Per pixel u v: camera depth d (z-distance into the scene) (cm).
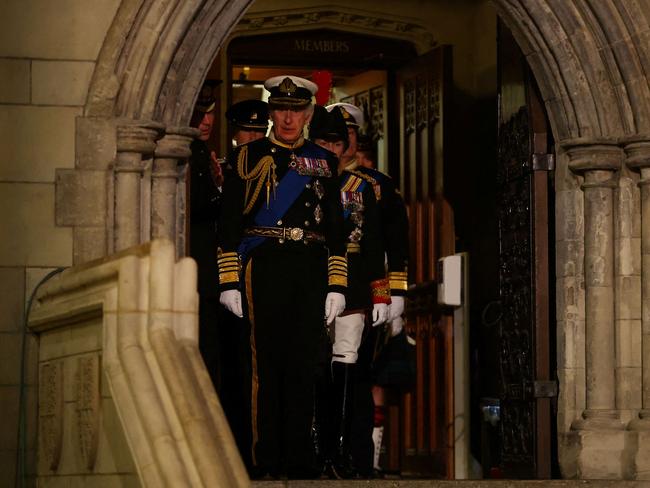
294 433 1734
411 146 2631
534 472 1972
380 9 2672
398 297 1991
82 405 1467
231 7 1845
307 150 1797
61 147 1766
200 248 1886
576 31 1938
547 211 2008
